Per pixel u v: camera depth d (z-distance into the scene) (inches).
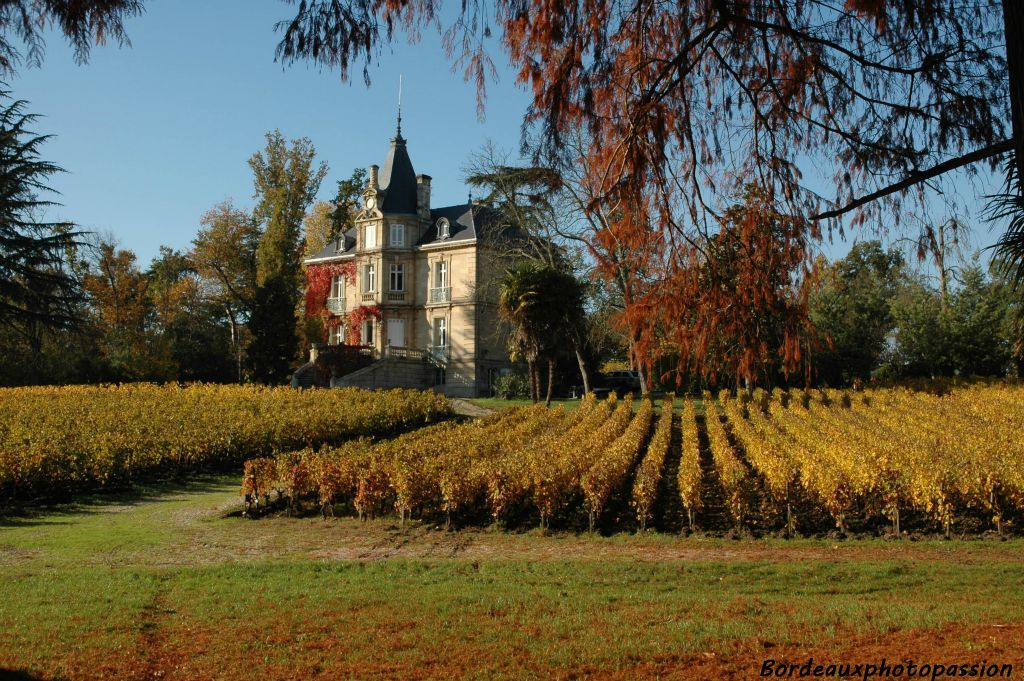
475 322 2000.5
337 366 1910.7
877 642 265.6
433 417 1482.5
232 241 2444.6
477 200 1466.5
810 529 576.7
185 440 892.0
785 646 266.5
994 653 241.4
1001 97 188.4
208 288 2524.6
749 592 383.2
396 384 1964.8
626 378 1904.5
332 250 2341.3
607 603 347.9
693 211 199.6
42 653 276.4
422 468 652.1
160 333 2361.0
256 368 2027.6
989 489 532.1
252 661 266.7
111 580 410.3
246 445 992.9
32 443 819.4
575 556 502.3
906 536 544.1
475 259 2021.4
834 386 1465.3
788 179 201.0
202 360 2338.8
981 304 1376.7
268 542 562.9
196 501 770.8
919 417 995.9
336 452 766.5
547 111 199.0
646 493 594.9
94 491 794.2
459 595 366.3
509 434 930.1
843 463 619.5
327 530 614.2
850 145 208.1
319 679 248.4
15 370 1868.8
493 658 265.6
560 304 1279.5
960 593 369.1
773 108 212.2
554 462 677.3
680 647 270.2
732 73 215.6
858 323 1398.9
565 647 274.4
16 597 367.2
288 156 2331.4
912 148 200.1
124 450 813.9
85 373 1978.3
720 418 1349.7
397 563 469.4
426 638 290.4
